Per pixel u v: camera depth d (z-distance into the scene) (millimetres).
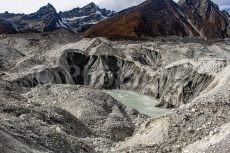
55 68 81375
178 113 31406
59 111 38188
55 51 95875
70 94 50406
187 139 28703
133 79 85562
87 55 92000
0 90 39469
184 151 25891
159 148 28000
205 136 27891
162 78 76812
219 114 29828
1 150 18500
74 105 47875
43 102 49906
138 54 97312
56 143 24844
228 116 29531
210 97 33219
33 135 24219
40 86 55000
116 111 48719
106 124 43625
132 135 39281
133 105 70625
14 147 19766
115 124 43594
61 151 24141
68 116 38250
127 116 49938
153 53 100375
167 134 29734
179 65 74688
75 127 36906
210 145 23969
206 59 73438
